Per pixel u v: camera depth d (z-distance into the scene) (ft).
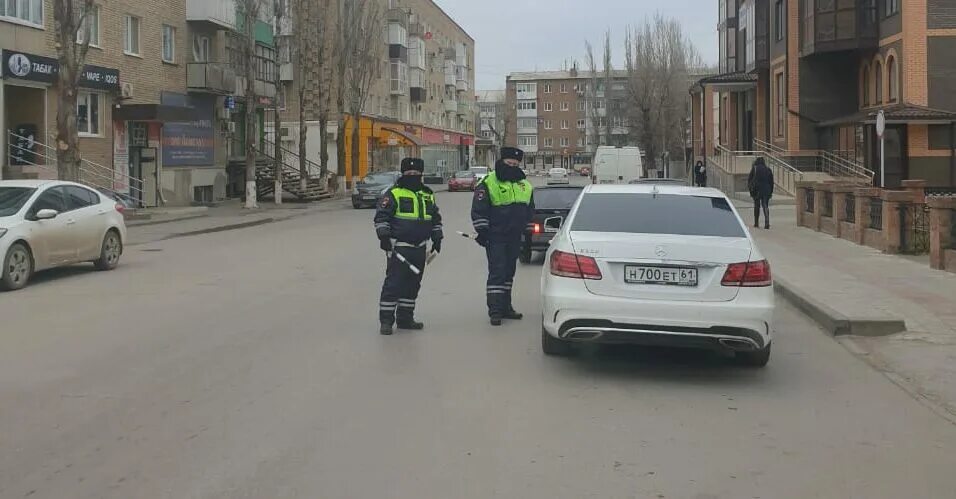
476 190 31.68
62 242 43.73
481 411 20.15
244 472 16.05
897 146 93.30
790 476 16.11
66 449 17.39
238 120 133.39
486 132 475.31
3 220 40.32
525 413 20.02
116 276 45.39
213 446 17.52
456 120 291.79
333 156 172.65
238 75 120.67
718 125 191.31
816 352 27.40
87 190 47.70
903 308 32.91
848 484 15.75
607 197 26.12
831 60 110.93
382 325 29.32
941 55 90.12
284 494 14.93
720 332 22.45
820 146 112.37
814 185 69.82
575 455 17.10
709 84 140.26
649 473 16.14
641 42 216.33
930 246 44.75
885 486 15.67
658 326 22.53
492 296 31.37
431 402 20.88
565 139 412.98
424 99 233.35
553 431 18.66
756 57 131.44
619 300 22.63
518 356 26.04
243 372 23.84
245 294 38.70
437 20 258.57
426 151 244.42
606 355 26.30
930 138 90.63
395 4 212.02
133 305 35.60
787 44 113.19
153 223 83.20
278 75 134.92
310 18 138.31
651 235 23.73
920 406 21.22
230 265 50.44
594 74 269.44
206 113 115.55
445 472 16.06
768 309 22.63
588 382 23.00
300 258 54.19
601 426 19.07
